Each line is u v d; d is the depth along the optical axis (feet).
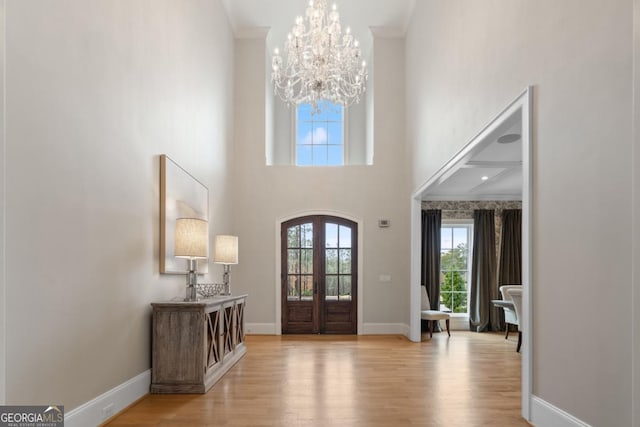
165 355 14.30
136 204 13.39
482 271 31.76
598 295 8.79
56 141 9.51
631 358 7.88
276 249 28.81
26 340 8.52
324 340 26.07
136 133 13.44
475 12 15.85
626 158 8.09
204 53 21.45
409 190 27.71
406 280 28.27
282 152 33.19
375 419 11.90
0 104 7.41
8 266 8.09
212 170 23.12
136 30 13.48
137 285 13.46
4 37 7.50
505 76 13.20
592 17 9.09
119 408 12.19
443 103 20.13
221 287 22.15
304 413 12.38
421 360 20.13
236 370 17.89
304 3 26.86
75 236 10.18
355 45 22.06
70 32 10.07
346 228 29.30
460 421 11.72
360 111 33.53
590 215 9.08
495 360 20.21
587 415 9.09
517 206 32.60
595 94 8.98
